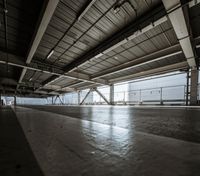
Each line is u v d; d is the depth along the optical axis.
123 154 1.00
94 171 0.76
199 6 3.96
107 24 5.07
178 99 10.67
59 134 1.64
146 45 6.62
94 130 1.91
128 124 2.48
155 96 12.30
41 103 36.81
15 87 19.27
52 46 6.80
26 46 6.77
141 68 10.23
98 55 6.75
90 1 3.94
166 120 2.99
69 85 16.50
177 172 0.75
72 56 8.12
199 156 0.97
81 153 1.02
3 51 7.26
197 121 2.80
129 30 5.09
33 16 4.59
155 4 4.08
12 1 4.00
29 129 1.97
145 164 0.84
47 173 0.73
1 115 4.34
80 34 5.74
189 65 7.47
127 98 14.42
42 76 12.82
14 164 0.84
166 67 9.19
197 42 5.77
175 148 1.14
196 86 7.47
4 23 4.94
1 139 1.41
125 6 4.18
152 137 1.51
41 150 1.08
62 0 4.03
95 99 17.23
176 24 4.03
